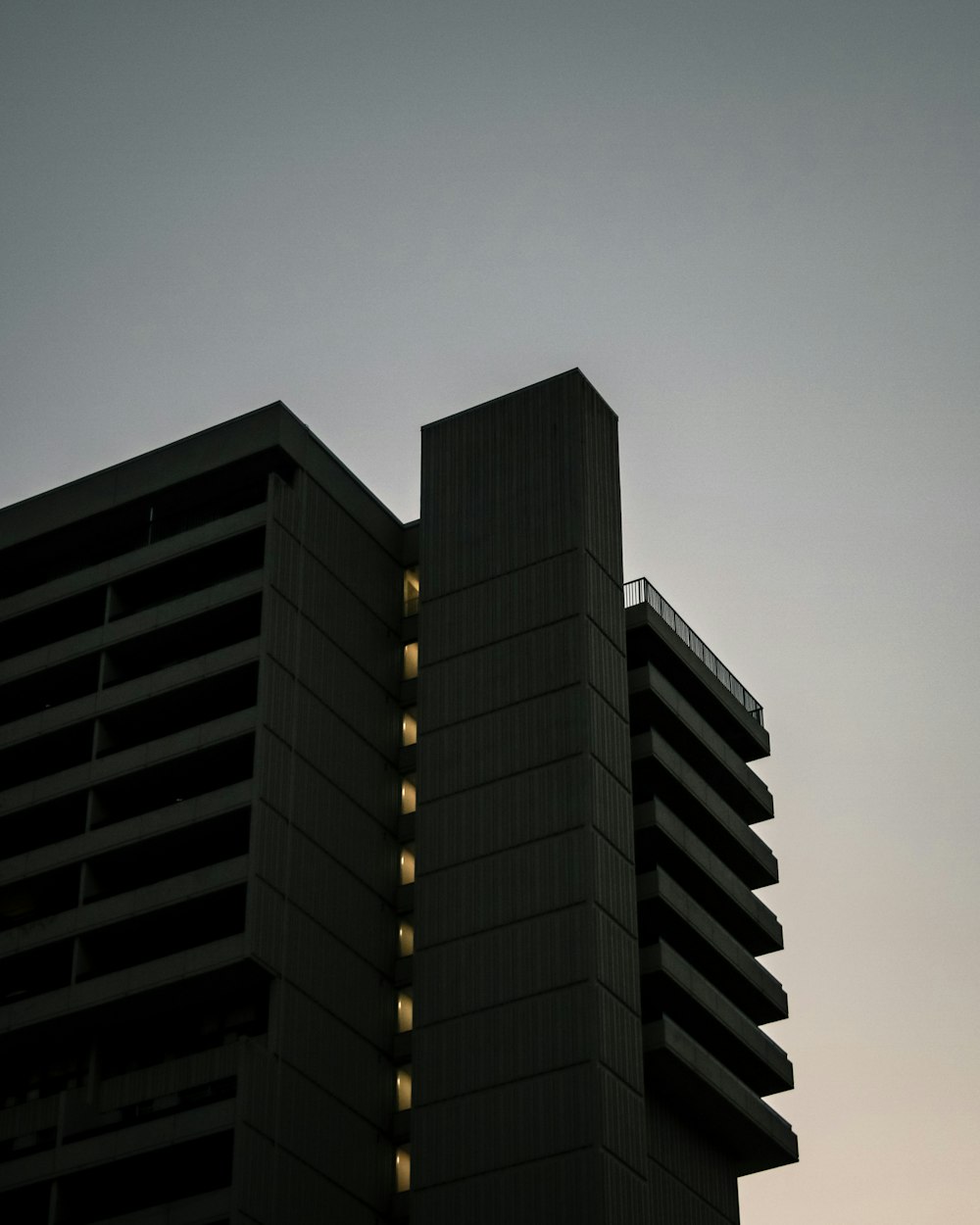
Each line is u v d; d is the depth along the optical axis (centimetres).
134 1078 7225
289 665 7831
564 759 7619
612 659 8012
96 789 7844
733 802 8925
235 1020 7256
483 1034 7206
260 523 8069
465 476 8562
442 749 7931
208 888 7294
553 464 8338
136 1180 7031
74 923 7525
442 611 8269
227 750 7631
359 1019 7500
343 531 8481
